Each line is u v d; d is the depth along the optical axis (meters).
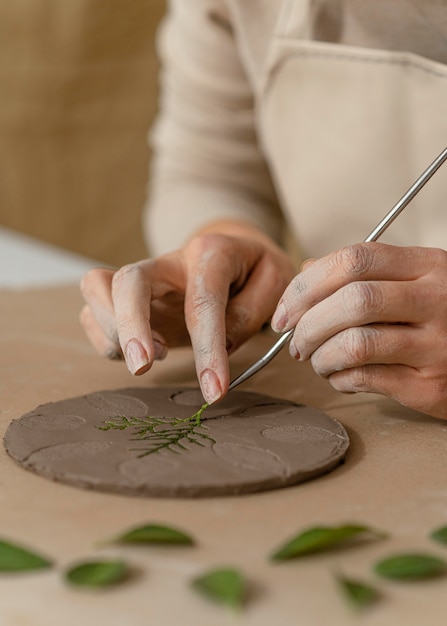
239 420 0.59
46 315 0.85
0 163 2.00
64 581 0.45
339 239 0.84
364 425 0.61
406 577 0.45
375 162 0.79
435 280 0.58
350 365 0.58
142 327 0.60
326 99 0.81
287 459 0.54
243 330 0.69
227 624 0.42
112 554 0.47
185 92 1.02
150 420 0.59
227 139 1.01
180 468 0.53
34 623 0.43
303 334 0.59
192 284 0.66
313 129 0.82
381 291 0.57
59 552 0.47
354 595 0.43
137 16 1.81
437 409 0.60
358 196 0.81
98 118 1.91
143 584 0.45
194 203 1.00
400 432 0.60
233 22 0.90
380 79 0.77
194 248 0.70
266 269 0.72
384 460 0.56
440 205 0.76
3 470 0.54
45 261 1.19
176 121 1.05
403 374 0.59
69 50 1.85
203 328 0.62
